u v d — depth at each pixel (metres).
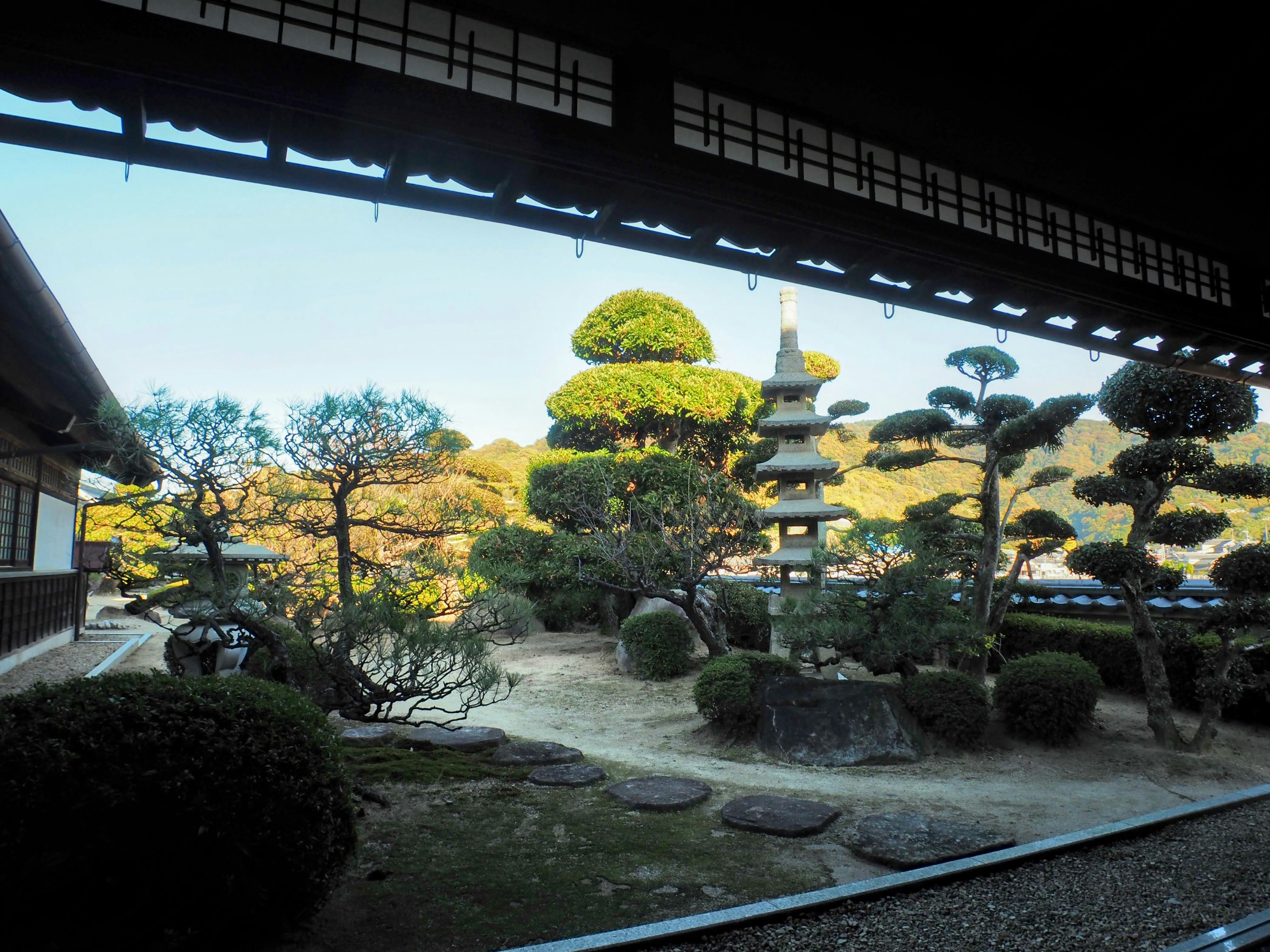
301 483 5.81
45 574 10.80
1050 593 12.09
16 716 2.87
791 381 12.18
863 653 8.32
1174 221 3.15
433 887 3.77
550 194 2.27
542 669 12.31
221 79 1.73
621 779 6.02
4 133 1.69
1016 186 2.84
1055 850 4.00
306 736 3.26
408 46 2.07
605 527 13.16
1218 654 7.46
